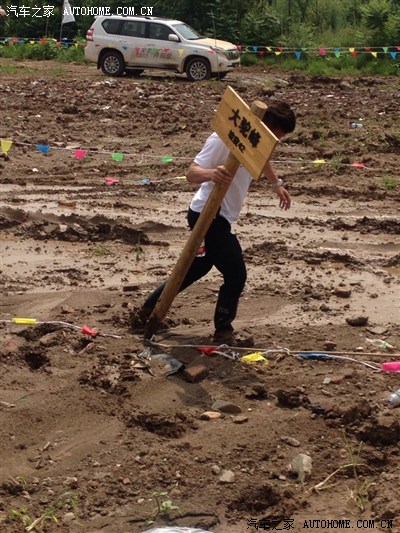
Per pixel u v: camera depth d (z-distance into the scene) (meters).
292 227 11.16
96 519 5.05
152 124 17.97
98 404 6.25
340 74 28.97
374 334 7.62
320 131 16.89
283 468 5.54
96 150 15.66
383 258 9.87
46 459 5.61
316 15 38.00
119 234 10.40
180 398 6.36
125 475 5.43
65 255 9.74
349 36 33.81
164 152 15.57
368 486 5.36
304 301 8.39
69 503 5.16
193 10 35.56
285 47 32.69
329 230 11.07
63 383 6.53
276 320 7.88
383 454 5.68
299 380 6.65
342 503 5.25
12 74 26.78
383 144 15.91
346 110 19.94
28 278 8.92
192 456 5.62
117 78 26.64
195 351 7.10
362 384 6.61
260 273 9.21
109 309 8.00
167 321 7.66
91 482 5.35
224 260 6.97
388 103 21.28
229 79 26.92
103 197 12.47
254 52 32.78
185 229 10.86
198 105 20.47
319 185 13.31
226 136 6.35
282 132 6.64
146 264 9.49
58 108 19.66
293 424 6.01
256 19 33.75
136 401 6.30
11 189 12.81
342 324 7.82
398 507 5.11
